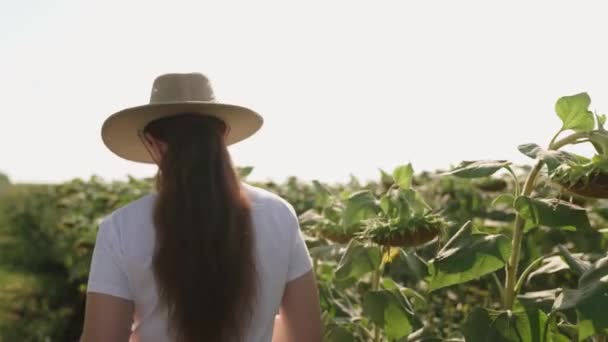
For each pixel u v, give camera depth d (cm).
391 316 223
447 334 339
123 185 698
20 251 847
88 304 171
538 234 348
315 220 259
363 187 386
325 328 256
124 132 193
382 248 229
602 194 186
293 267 182
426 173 484
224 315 168
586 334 170
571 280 314
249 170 313
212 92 189
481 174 203
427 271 237
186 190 171
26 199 920
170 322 169
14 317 666
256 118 196
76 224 672
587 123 198
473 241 200
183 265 166
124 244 170
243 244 171
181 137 176
